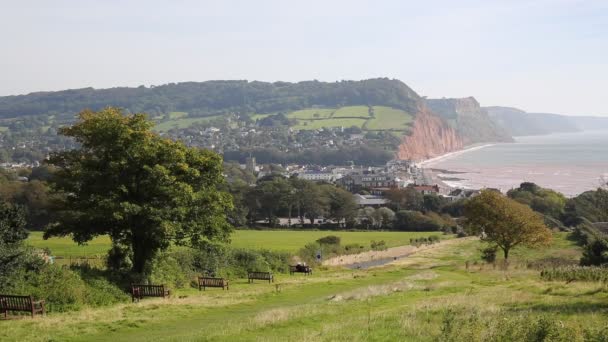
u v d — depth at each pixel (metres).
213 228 44.66
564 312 22.88
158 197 41.84
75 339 22.58
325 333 20.09
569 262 64.25
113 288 36.31
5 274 30.34
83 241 43.06
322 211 150.75
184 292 41.25
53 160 43.22
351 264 88.81
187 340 20.61
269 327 22.88
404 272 63.81
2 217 34.00
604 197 140.00
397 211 162.62
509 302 26.77
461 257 90.38
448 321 18.31
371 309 27.55
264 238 108.69
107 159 41.97
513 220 68.88
